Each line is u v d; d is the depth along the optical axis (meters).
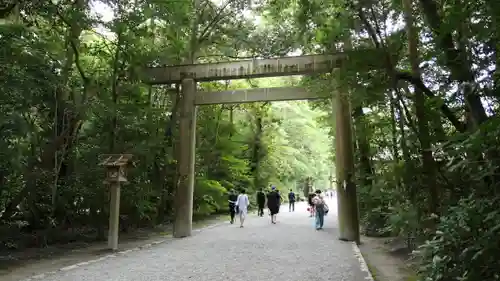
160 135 12.98
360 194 11.60
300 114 31.47
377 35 7.10
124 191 11.28
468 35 4.39
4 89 6.72
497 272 3.61
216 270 6.68
